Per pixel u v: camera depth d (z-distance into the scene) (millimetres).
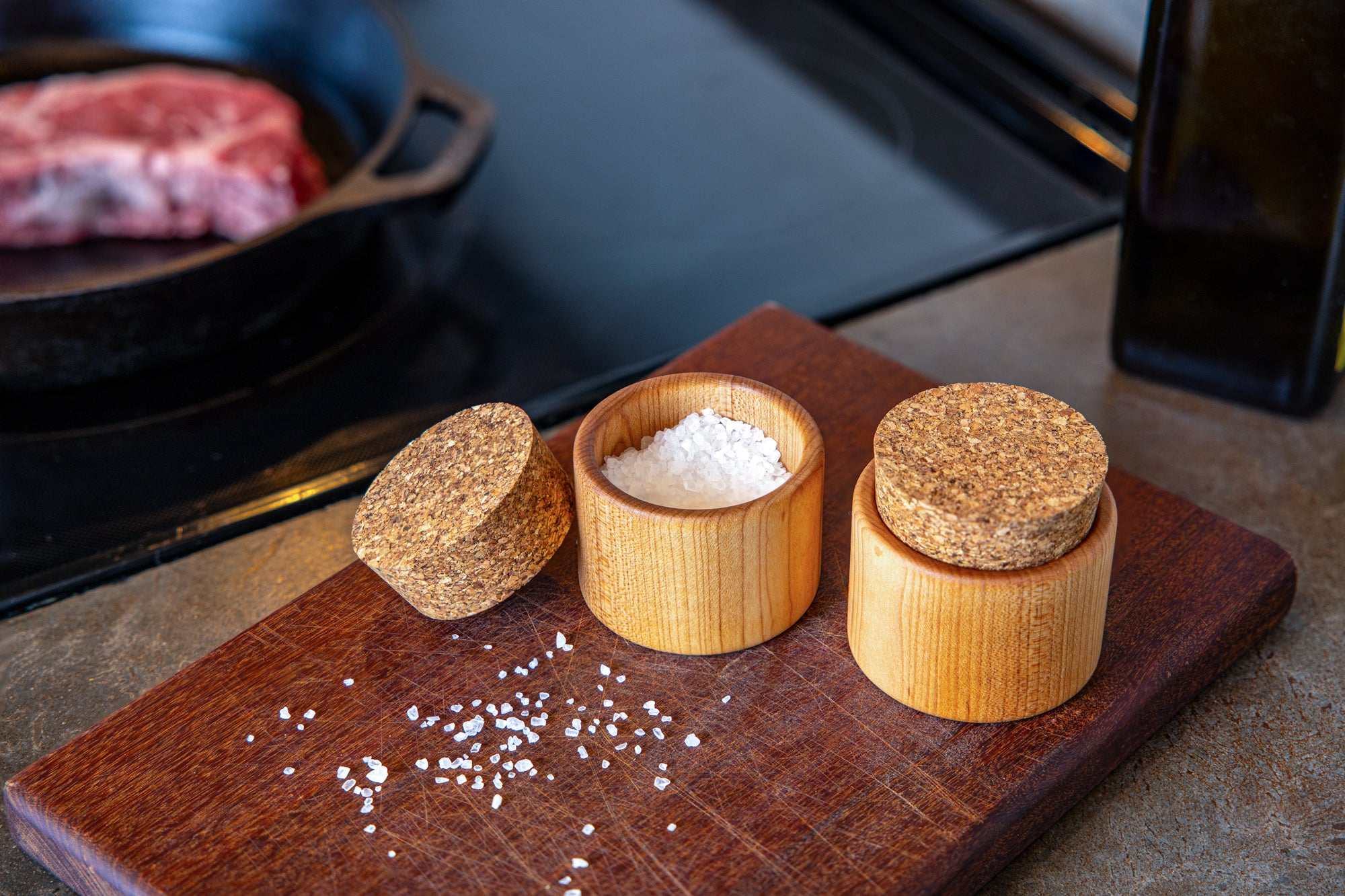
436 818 679
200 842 676
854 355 817
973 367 862
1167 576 734
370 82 1065
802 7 1190
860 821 672
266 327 904
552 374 874
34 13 1128
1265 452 814
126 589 782
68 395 870
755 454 728
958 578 666
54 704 742
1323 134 753
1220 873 683
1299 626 750
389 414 855
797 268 927
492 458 720
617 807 679
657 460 724
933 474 672
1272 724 719
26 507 813
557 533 725
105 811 684
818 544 719
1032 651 678
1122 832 694
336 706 710
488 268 941
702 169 1005
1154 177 793
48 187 952
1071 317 890
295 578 783
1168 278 815
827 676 709
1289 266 788
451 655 724
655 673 714
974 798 676
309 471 826
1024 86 1044
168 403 865
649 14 1196
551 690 710
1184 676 710
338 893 664
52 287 821
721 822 674
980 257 925
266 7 1113
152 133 976
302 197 988
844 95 1060
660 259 943
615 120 1048
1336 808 697
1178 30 759
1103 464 673
